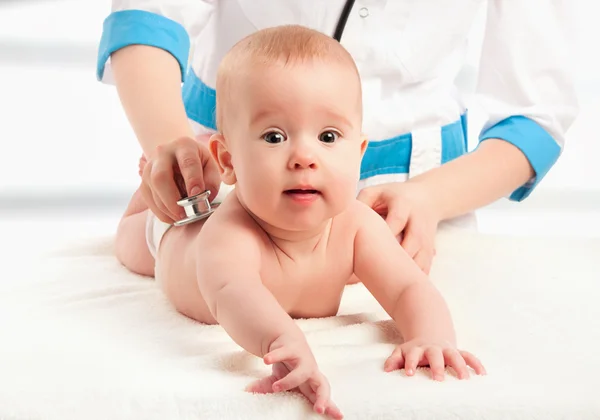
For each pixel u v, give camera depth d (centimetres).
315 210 102
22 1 333
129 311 117
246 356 101
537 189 257
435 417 86
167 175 117
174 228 122
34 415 85
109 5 330
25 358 99
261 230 110
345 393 90
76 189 245
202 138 153
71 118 281
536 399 89
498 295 126
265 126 102
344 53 107
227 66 107
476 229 165
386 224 119
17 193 242
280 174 101
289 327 96
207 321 116
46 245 153
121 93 141
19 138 270
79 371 95
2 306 119
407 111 156
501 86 166
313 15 153
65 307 118
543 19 165
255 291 101
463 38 160
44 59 308
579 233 231
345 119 103
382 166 156
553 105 164
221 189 130
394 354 99
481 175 151
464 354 98
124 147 268
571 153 271
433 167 158
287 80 101
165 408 86
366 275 114
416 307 107
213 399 87
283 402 88
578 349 107
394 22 154
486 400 88
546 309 121
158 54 142
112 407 86
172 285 118
